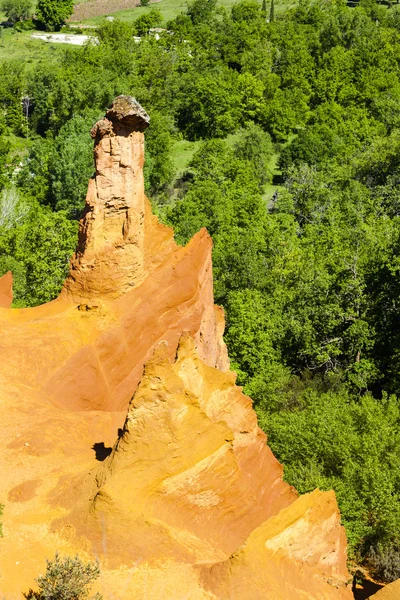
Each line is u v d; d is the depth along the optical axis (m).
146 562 27.98
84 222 46.66
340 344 68.56
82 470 32.47
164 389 30.33
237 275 77.50
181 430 30.47
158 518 29.28
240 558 27.92
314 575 30.86
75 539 28.58
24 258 79.69
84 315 45.06
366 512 44.34
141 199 46.84
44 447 34.09
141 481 29.64
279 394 59.31
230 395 34.88
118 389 44.12
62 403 41.00
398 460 46.81
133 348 45.22
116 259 46.34
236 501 31.17
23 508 30.31
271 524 30.05
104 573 27.53
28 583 26.88
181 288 47.66
